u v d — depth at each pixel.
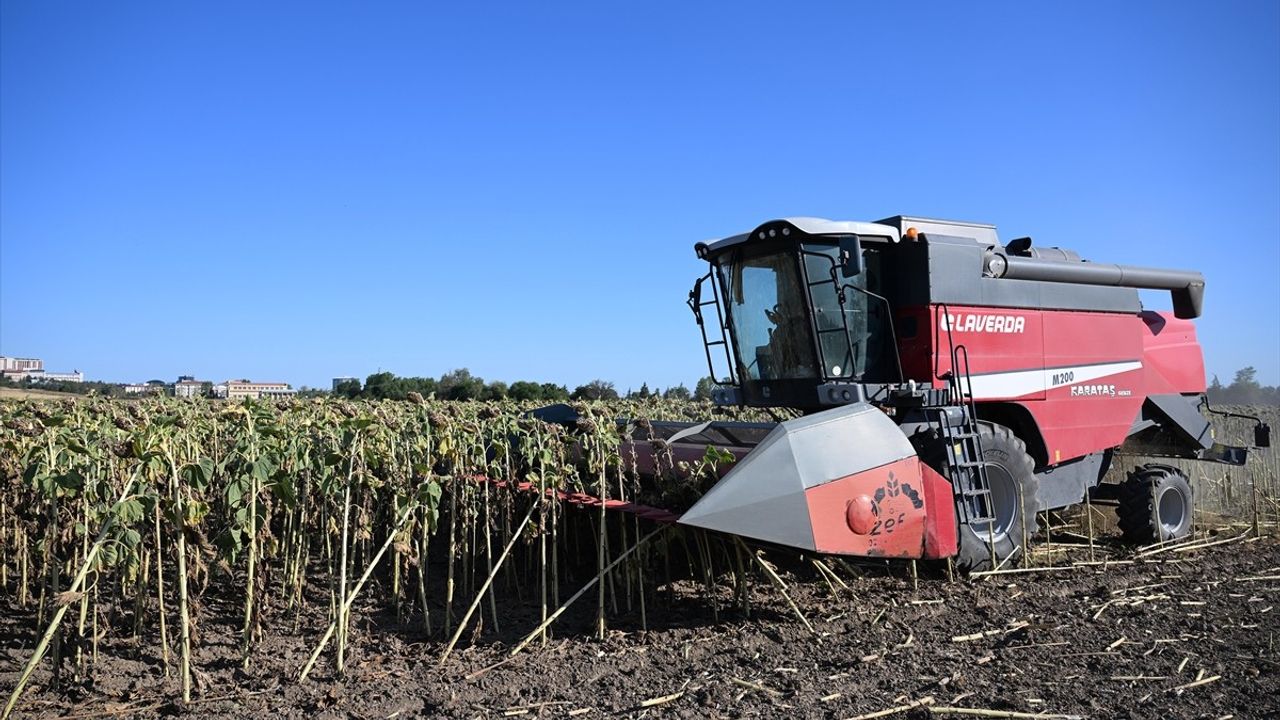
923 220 7.91
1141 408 9.16
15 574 6.60
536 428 6.23
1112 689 4.64
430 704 4.55
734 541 6.08
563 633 5.91
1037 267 8.11
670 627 5.98
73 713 4.49
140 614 5.53
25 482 4.96
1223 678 4.79
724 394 8.46
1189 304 9.77
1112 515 10.13
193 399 11.62
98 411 7.75
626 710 4.41
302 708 4.52
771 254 7.69
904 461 6.18
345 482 5.40
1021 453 7.56
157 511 4.87
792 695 4.58
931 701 4.45
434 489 5.51
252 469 5.07
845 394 7.11
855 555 5.94
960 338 7.52
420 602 6.72
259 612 5.39
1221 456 9.71
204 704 4.59
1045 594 6.68
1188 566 7.72
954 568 7.08
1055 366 8.22
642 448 7.38
